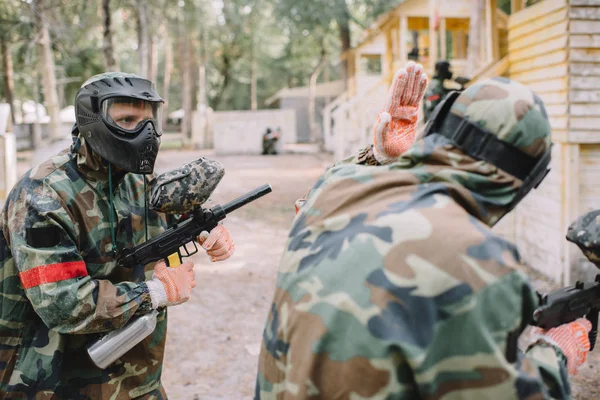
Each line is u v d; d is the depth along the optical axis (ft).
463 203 4.65
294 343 4.52
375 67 124.47
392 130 6.28
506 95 4.69
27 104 139.13
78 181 7.24
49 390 7.17
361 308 4.25
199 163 7.04
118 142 6.99
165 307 7.48
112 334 6.88
